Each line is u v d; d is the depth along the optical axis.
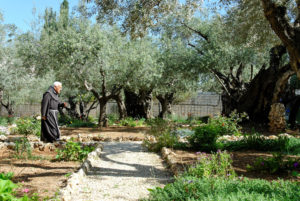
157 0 6.34
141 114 22.58
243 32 10.69
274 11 5.28
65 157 6.56
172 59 16.77
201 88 26.55
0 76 17.84
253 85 14.84
